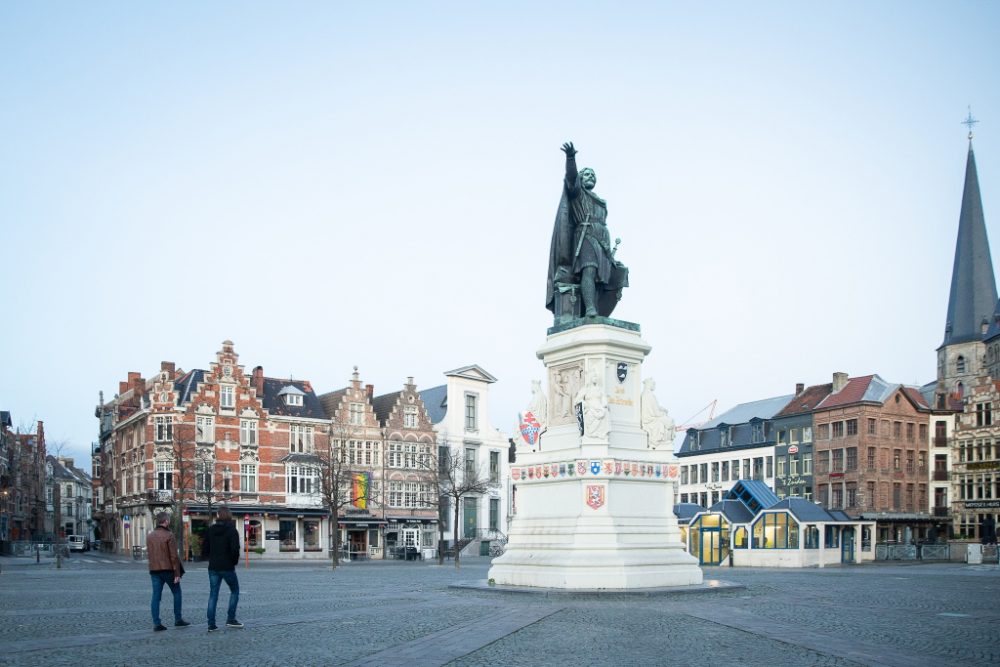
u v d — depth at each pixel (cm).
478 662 1321
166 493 7144
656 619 1805
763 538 5828
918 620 1880
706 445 10181
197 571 4778
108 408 9462
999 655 1406
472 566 5738
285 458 7575
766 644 1492
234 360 7531
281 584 3278
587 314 2586
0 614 2064
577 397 2466
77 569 5150
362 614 1961
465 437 8650
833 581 3412
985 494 8050
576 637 1564
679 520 5931
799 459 8925
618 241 2727
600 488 2375
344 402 8012
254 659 1355
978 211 11556
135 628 1767
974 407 8225
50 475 13825
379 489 8019
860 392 8412
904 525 8250
